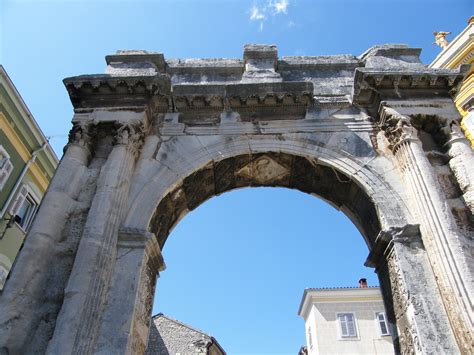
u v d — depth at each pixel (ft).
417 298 20.52
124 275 21.42
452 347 18.86
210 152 27.35
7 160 51.06
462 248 20.57
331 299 82.79
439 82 28.25
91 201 24.48
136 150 26.63
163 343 76.59
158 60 32.37
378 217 24.93
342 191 28.17
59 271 21.86
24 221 55.72
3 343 18.70
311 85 28.91
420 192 23.38
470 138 39.99
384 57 31.73
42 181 59.36
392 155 26.78
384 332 77.82
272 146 27.68
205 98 29.17
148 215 24.03
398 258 22.03
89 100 28.58
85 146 26.58
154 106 28.91
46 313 20.43
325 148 27.53
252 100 29.14
